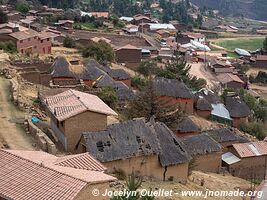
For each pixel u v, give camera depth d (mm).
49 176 24703
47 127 44406
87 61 83875
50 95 49938
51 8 178375
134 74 98875
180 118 59500
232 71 138500
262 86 140375
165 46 155875
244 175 57594
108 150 37406
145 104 55094
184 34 186125
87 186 23797
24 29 102750
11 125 44062
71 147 39562
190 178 44906
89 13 192500
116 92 65938
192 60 151500
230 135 62656
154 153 39094
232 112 81812
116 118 51969
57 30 137625
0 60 70375
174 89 73625
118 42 143000
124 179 36094
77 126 39531
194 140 54188
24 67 67250
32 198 23172
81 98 42938
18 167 25953
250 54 182375
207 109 79312
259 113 92750
